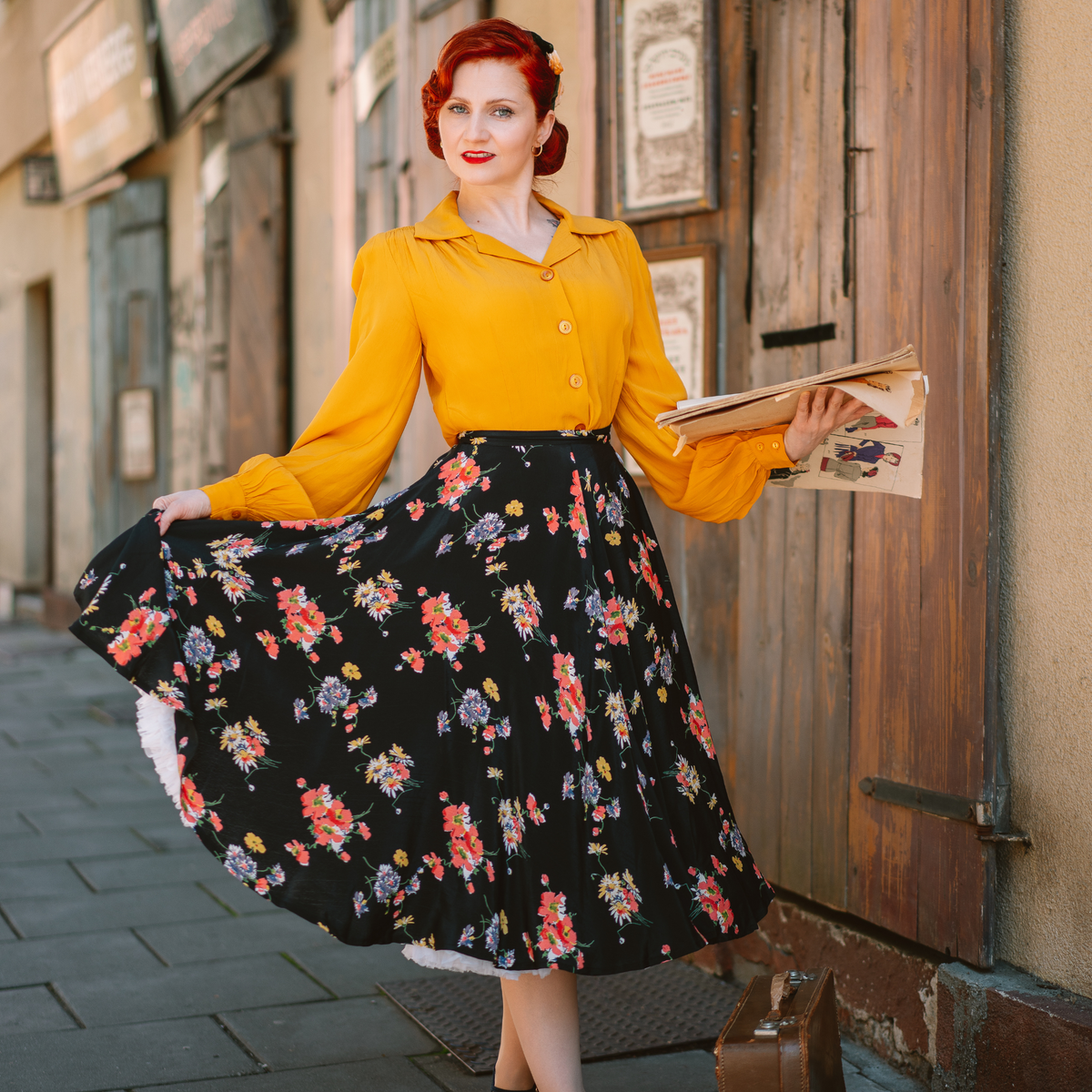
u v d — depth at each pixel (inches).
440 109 80.7
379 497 198.1
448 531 78.3
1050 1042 85.7
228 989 116.5
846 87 106.9
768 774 117.6
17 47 386.0
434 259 79.8
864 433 81.1
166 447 302.2
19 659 319.9
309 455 81.2
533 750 75.3
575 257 81.5
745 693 120.6
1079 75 89.0
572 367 79.5
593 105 137.2
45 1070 98.2
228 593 78.6
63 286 368.2
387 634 78.0
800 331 112.7
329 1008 112.6
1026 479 93.4
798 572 113.4
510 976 74.4
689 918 76.9
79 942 128.2
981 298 93.4
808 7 111.5
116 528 327.0
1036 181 92.4
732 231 122.0
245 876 76.5
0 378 434.0
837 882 108.7
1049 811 91.4
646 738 78.7
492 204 82.6
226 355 258.4
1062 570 90.4
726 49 121.7
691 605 128.4
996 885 95.7
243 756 77.4
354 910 75.9
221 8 239.1
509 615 76.5
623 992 117.8
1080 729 89.0
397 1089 96.5
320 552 79.7
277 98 234.5
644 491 134.8
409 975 120.9
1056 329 91.0
